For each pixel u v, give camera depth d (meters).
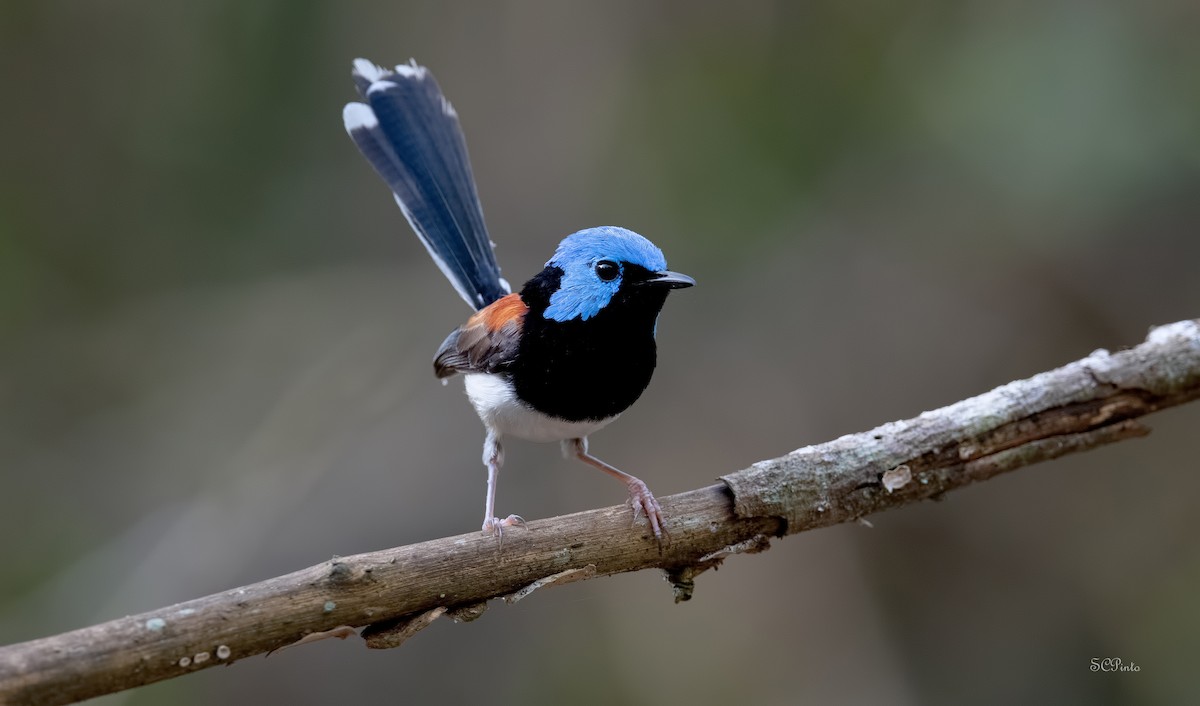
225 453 14.22
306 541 13.44
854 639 12.72
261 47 15.07
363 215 15.27
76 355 14.71
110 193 15.09
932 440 7.03
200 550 13.46
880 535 13.05
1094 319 13.27
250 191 15.21
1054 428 7.11
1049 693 12.27
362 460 13.95
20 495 14.12
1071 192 12.42
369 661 12.79
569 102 14.98
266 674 12.67
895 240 13.70
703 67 14.32
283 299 15.02
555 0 15.06
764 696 12.48
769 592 12.89
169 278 15.14
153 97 15.09
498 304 8.38
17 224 14.87
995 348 13.51
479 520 13.44
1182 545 12.35
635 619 12.76
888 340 13.73
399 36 15.30
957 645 12.65
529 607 12.88
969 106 12.79
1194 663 11.84
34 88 14.98
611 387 8.04
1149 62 12.30
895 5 13.53
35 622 12.94
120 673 5.53
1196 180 12.20
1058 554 12.73
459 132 10.20
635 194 14.32
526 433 8.36
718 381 13.82
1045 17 12.73
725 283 13.99
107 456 14.30
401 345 14.66
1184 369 7.07
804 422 13.59
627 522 6.70
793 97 13.86
